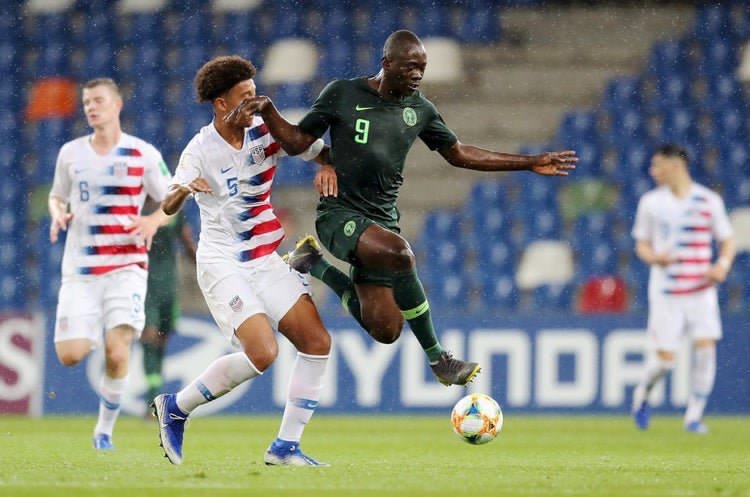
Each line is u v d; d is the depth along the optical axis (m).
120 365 28.73
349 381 46.75
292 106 62.78
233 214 22.39
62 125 63.47
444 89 64.94
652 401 47.81
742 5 65.75
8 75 65.06
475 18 66.69
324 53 64.50
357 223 22.36
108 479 19.98
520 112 64.62
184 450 29.39
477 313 47.00
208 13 65.69
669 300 40.81
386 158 22.86
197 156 22.12
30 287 58.00
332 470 22.31
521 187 59.31
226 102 22.16
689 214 41.44
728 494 18.59
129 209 28.81
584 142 61.91
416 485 19.58
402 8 66.12
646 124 62.41
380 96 22.84
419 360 46.84
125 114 63.50
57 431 37.41
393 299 23.39
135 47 65.25
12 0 66.12
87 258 28.66
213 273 22.33
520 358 46.91
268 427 40.34
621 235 57.50
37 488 18.42
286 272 22.70
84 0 66.12
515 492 18.61
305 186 59.72
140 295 28.97
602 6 66.88
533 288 55.38
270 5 65.75
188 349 46.38
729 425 43.12
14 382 46.28
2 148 62.94
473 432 24.14
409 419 45.31
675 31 66.06
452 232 57.91
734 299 55.38
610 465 25.30
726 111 62.62
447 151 24.02
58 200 29.00
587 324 47.00
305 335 22.48
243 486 18.89
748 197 60.50
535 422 44.03
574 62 65.88
